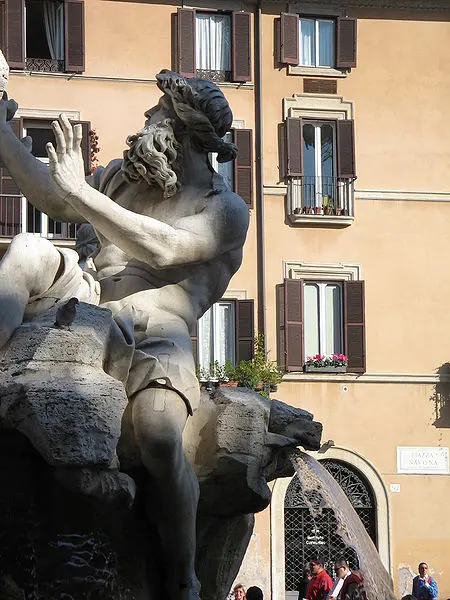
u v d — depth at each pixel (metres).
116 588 5.35
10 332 5.06
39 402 4.86
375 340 35.94
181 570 5.49
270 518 32.47
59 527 5.21
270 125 36.44
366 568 6.57
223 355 35.00
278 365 35.28
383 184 36.78
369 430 35.34
